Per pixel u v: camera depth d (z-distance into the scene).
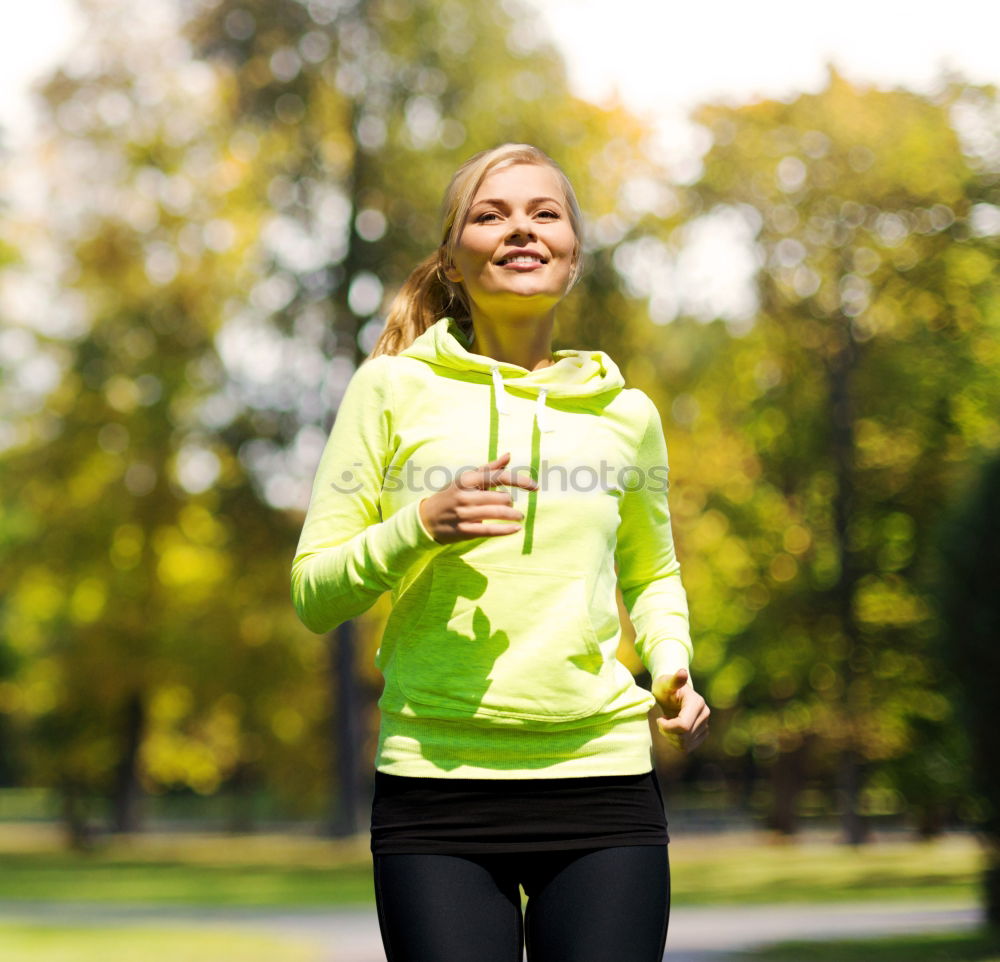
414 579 2.74
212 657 34.12
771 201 29.50
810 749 38.59
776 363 31.03
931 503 29.88
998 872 13.84
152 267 29.64
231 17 26.34
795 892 20.27
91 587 34.09
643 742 2.75
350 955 12.02
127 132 28.42
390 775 2.69
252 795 50.78
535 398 2.81
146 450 30.95
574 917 2.58
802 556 32.44
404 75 26.25
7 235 29.77
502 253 2.85
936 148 28.70
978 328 29.92
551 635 2.68
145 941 13.49
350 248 26.89
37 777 38.75
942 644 12.50
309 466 28.11
